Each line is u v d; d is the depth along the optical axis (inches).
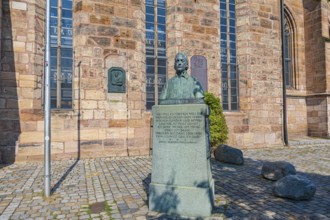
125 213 193.5
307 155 463.2
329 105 666.8
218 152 400.2
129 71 458.3
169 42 517.3
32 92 401.7
